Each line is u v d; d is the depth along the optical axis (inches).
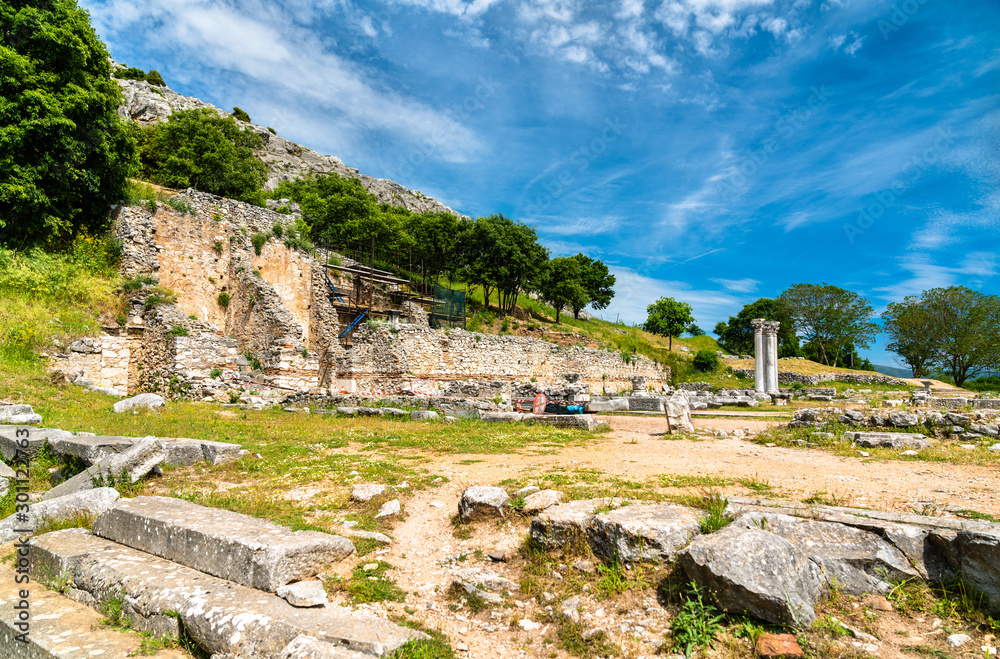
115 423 436.1
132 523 206.4
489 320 1667.1
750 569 149.2
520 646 156.2
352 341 1015.0
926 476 279.0
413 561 210.2
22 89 689.0
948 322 2071.9
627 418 666.8
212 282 918.4
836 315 2322.8
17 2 713.6
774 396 1091.9
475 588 182.5
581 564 183.2
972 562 151.9
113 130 798.5
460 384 964.6
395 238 1672.0
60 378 591.2
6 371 549.6
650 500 227.8
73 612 167.5
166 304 772.0
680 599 160.4
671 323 2268.7
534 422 582.6
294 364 842.8
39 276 672.4
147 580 168.6
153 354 747.4
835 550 169.0
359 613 163.2
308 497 278.1
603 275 2851.9
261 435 453.1
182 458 331.3
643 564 173.8
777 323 1280.8
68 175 726.5
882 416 442.3
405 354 983.0
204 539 183.9
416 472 326.6
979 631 141.0
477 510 234.5
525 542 206.4
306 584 169.3
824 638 139.0
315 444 422.6
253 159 1963.6
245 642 140.6
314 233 1589.6
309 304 1075.3
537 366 1341.0
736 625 145.5
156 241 847.7
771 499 221.0
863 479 274.4
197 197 916.6
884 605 153.3
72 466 301.4
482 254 1740.9
